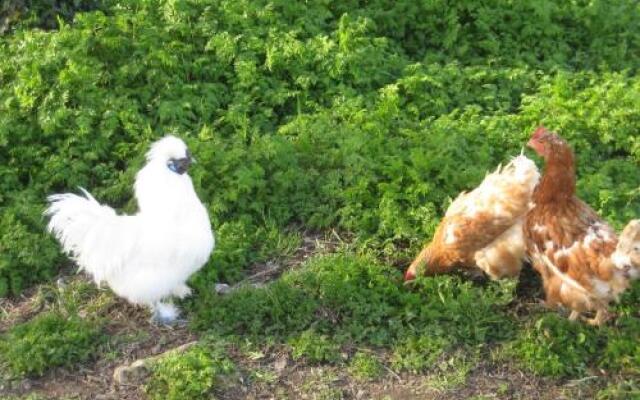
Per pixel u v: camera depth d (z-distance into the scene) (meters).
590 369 2.94
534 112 3.52
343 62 3.58
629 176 3.37
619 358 2.94
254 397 2.89
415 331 3.01
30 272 3.18
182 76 3.59
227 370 2.92
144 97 3.53
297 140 3.43
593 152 3.46
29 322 3.04
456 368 2.94
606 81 3.66
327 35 3.76
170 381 2.89
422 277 3.09
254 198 3.33
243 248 3.22
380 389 2.91
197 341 3.01
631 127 3.48
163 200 2.93
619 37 3.93
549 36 3.87
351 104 3.51
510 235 3.03
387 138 3.44
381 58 3.67
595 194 3.27
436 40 3.85
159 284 2.98
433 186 3.29
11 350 2.96
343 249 3.21
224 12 3.72
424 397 2.89
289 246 3.25
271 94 3.57
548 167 2.91
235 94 3.57
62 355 2.96
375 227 3.27
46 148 3.40
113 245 2.97
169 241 2.94
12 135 3.41
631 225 2.78
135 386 2.91
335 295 3.06
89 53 3.59
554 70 3.74
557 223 2.92
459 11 3.90
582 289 2.91
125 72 3.54
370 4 3.90
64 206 2.99
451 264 3.10
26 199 3.29
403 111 3.55
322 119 3.47
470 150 3.39
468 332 3.00
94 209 3.00
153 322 3.06
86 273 3.21
